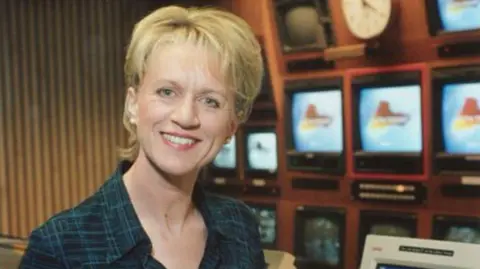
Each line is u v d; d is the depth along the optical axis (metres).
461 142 2.26
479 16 2.16
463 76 2.22
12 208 3.25
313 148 2.75
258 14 2.89
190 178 0.96
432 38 2.29
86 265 0.88
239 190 3.08
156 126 0.89
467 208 2.26
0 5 3.14
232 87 0.92
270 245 2.96
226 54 0.89
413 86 2.37
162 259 0.96
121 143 3.55
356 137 2.57
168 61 0.87
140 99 0.91
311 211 2.78
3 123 3.20
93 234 0.90
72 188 3.42
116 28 3.47
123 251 0.90
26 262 0.87
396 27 2.40
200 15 0.92
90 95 3.44
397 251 1.78
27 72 3.24
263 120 2.93
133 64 0.91
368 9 2.45
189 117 0.87
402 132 2.43
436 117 2.32
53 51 3.30
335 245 2.70
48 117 3.32
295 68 2.77
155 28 0.90
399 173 2.45
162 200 0.96
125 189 0.96
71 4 3.33
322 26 2.61
